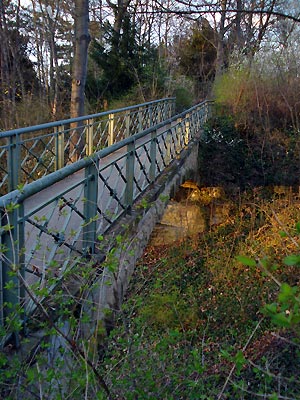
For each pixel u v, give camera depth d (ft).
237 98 42.50
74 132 27.58
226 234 27.61
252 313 16.80
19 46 51.19
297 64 41.63
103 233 11.44
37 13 57.52
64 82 58.03
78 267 8.48
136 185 15.93
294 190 35.24
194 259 23.70
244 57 46.62
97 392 5.80
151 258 22.48
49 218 8.63
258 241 22.38
